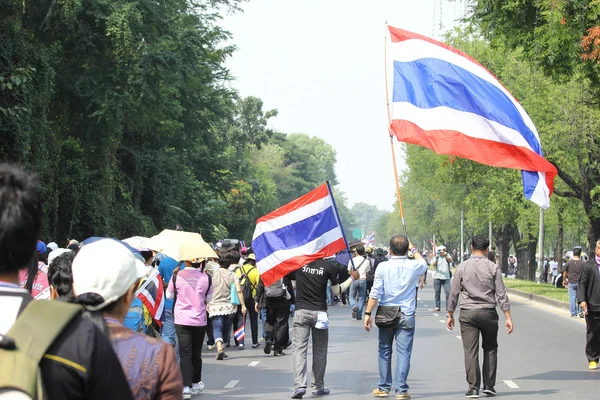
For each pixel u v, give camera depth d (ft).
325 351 40.24
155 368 12.41
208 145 181.57
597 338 48.57
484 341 39.52
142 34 103.14
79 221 114.21
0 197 9.24
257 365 51.13
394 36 47.85
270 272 39.55
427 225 343.05
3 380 8.39
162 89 105.29
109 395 9.23
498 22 69.10
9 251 9.23
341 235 40.11
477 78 47.06
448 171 143.95
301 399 38.91
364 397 39.55
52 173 104.99
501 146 46.60
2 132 78.95
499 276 38.75
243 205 286.25
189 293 39.37
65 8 90.07
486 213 182.09
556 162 122.72
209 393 40.63
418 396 39.47
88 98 103.19
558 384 42.96
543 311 97.35
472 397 38.81
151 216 160.86
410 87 47.06
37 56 86.74
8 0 81.66
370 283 88.28
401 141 46.11
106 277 12.50
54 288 19.75
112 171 127.34
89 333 9.20
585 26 63.21
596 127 115.65
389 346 39.55
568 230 199.11
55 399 8.88
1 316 9.01
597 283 48.16
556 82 73.10
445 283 98.27
